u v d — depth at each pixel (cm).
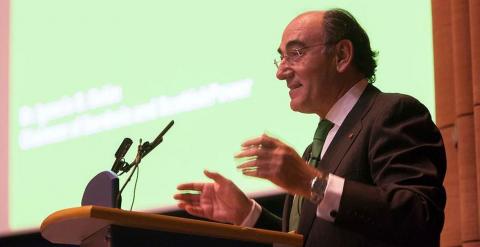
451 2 579
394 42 611
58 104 779
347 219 370
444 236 568
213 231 335
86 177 748
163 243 331
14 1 822
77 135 761
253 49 680
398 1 613
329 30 436
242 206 427
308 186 366
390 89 606
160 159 706
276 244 348
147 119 724
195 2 718
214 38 703
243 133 673
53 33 794
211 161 685
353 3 633
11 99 805
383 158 392
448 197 570
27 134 791
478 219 541
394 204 368
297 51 438
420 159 391
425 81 596
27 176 783
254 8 685
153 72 729
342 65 435
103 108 752
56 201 764
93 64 765
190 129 700
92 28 772
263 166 358
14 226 780
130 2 754
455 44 571
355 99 432
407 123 400
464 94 562
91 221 329
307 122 643
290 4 667
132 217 324
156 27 735
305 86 435
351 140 409
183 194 429
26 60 805
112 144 739
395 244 373
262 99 669
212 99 695
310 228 400
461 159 557
